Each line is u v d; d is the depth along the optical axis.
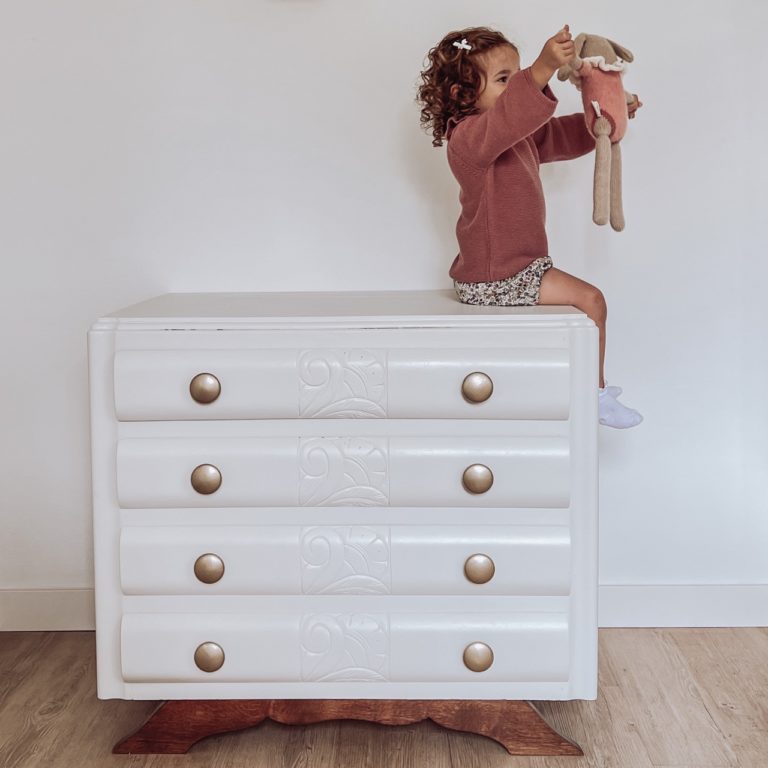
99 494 1.85
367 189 2.29
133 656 1.84
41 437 2.37
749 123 2.26
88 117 2.27
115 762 1.85
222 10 2.24
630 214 2.29
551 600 1.84
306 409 1.81
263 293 2.29
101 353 1.83
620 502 2.37
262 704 1.88
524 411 1.79
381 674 1.84
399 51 2.24
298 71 2.25
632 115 2.09
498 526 1.82
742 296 2.31
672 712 1.99
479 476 1.78
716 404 2.34
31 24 2.24
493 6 2.23
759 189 2.28
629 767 1.81
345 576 1.82
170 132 2.28
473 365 1.79
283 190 2.29
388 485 1.81
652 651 2.26
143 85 2.26
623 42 2.23
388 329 1.81
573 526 1.83
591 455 1.81
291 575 1.82
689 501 2.37
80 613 2.41
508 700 1.86
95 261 2.32
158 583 1.83
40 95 2.26
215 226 2.30
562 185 2.28
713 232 2.29
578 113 2.13
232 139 2.28
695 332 2.32
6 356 2.35
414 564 1.81
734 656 2.23
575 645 1.84
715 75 2.24
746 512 2.36
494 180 1.96
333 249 2.31
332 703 1.88
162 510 1.84
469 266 2.01
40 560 2.40
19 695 2.10
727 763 1.81
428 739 1.92
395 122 2.27
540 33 2.23
